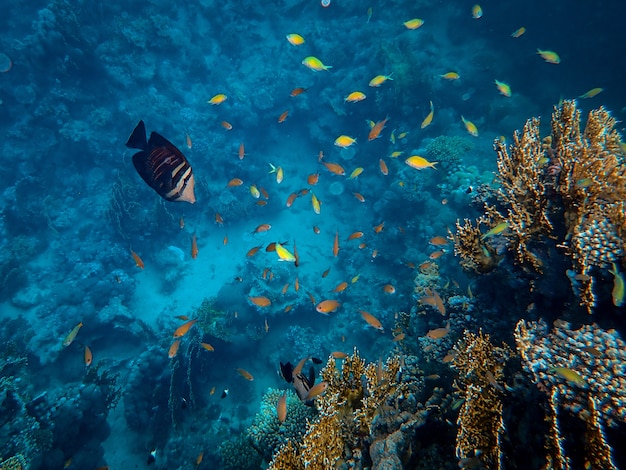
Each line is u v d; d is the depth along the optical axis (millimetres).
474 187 7133
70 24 17469
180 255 16188
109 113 18266
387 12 21547
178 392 10148
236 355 11320
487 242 4562
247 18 24141
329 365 4227
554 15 18109
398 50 17516
